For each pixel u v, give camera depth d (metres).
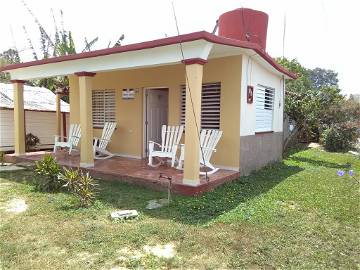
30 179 7.42
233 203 5.54
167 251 3.70
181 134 8.02
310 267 3.34
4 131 12.39
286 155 12.22
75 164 8.38
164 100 10.25
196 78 5.77
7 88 14.50
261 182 7.29
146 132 9.71
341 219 4.84
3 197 5.91
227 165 7.65
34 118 13.66
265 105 9.23
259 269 3.30
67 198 5.78
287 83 16.02
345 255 3.63
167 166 8.11
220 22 9.51
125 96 9.90
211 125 7.98
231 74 7.48
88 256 3.55
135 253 3.63
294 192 6.40
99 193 6.12
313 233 4.25
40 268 3.28
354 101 15.36
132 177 6.85
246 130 7.80
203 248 3.76
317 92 15.39
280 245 3.86
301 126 14.24
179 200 5.57
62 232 4.20
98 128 10.72
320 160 11.12
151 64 6.50
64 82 14.03
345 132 14.04
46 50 22.62
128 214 4.79
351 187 6.92
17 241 3.94
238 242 3.92
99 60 7.50
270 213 5.02
